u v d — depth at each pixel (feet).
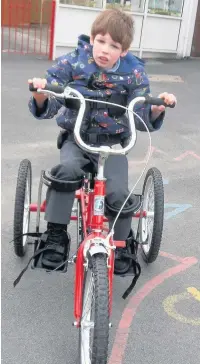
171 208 15.05
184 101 27.91
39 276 11.08
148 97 8.62
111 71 9.43
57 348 8.99
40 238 10.26
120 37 8.75
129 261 10.33
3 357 8.66
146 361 8.85
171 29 40.42
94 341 7.01
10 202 14.21
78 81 9.56
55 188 9.37
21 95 25.35
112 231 8.12
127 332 9.55
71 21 35.37
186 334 9.65
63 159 9.53
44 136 20.12
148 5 38.40
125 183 9.48
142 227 11.87
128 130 9.89
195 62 40.50
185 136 22.08
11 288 10.59
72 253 11.82
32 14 44.16
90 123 9.65
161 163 18.62
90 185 9.51
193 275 11.66
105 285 7.18
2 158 17.39
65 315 9.91
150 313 10.18
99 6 36.19
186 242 13.14
